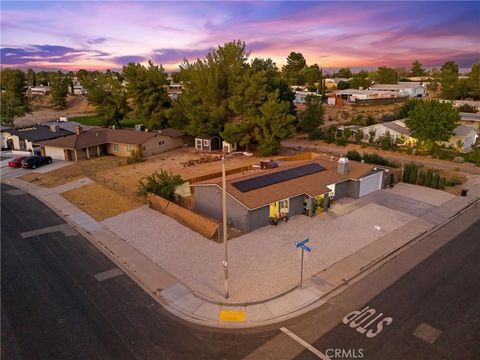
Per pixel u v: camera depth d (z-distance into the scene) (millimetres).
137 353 14406
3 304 17641
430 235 25641
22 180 39688
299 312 16984
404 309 17156
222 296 18266
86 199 33188
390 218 28453
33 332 15656
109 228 26828
